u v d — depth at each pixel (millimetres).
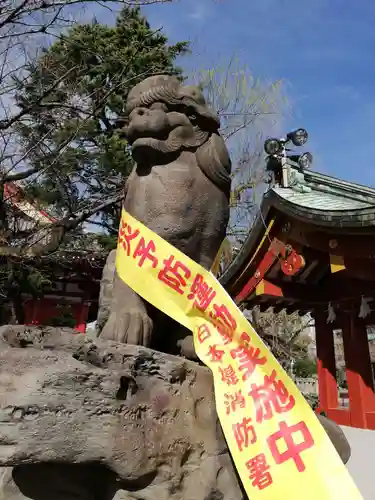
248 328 2174
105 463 1736
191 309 2320
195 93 2707
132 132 2623
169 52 9859
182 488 1851
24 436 1645
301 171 8703
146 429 1844
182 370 2055
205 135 2707
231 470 1949
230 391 2041
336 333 19516
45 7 5859
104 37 9094
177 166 2607
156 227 2512
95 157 8781
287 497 1758
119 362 1917
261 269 7965
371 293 7508
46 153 7426
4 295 8039
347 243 6004
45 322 12180
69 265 12398
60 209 9141
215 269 2727
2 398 1675
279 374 2045
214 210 2627
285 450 1865
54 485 1900
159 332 2578
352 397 8125
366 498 4445
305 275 8078
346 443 2312
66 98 7578
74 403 1746
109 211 10102
